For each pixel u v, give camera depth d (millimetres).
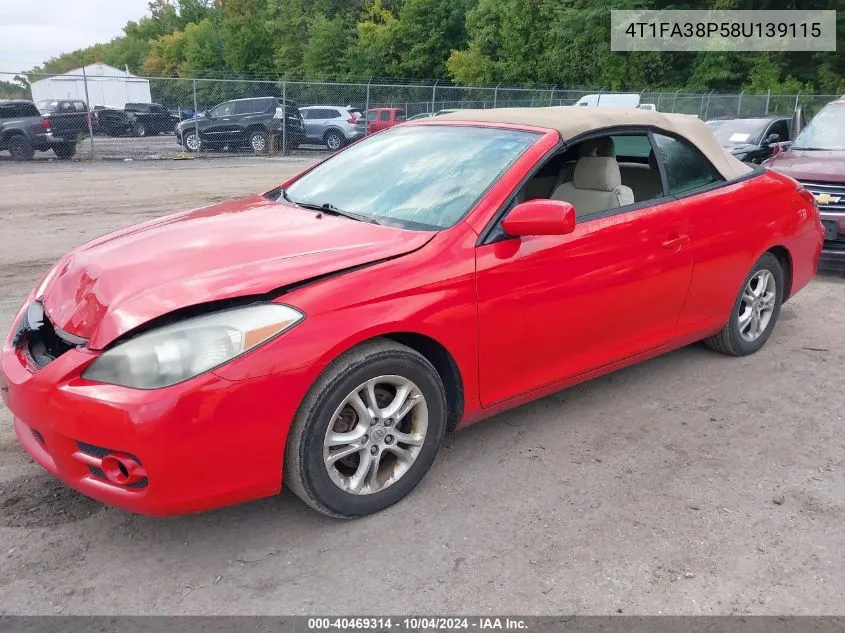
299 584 2545
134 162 19656
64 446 2535
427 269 2939
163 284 2676
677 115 4352
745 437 3723
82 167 17938
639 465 3414
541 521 2941
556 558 2707
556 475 3307
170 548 2732
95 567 2615
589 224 3518
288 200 3850
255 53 61000
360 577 2586
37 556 2662
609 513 3010
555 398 4156
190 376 2410
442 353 3084
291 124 23656
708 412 4004
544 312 3338
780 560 2723
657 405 4078
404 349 2861
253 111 22984
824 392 4305
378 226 3240
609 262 3568
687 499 3131
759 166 4848
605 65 35281
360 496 2877
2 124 18891
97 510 2959
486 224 3166
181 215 3762
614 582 2580
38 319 2900
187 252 2971
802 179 6867
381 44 48156
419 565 2656
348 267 2793
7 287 6316
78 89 26703
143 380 2400
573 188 3908
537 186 3939
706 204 4109
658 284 3865
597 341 3678
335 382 2668
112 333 2506
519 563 2674
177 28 89562
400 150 3914
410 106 27891
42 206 11180
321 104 27812
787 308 6062
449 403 3225
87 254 3160
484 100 28391
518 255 3199
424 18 47281
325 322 2631
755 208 4438
